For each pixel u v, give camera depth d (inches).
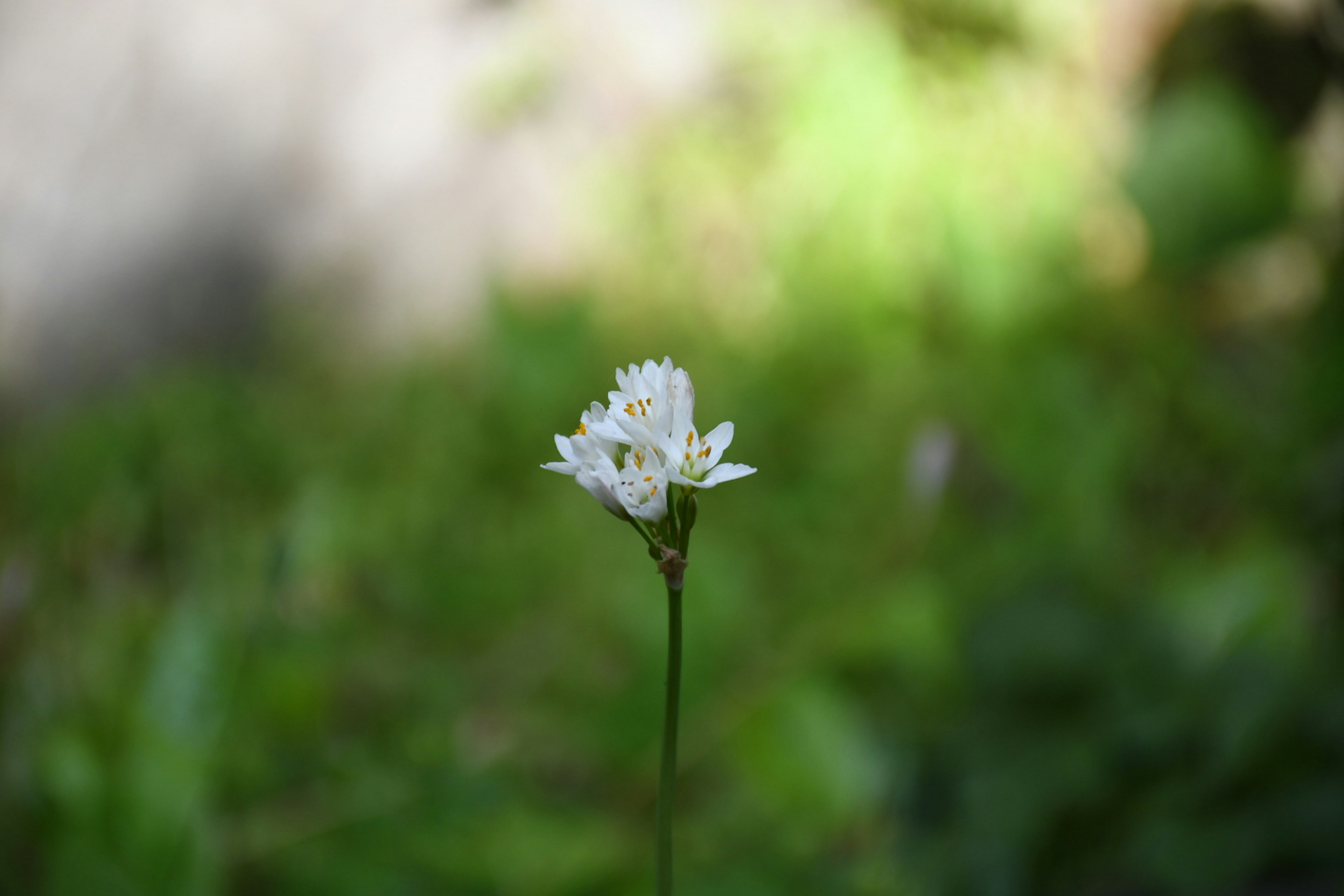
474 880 23.4
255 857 23.8
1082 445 30.6
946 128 44.1
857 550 31.3
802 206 44.2
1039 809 22.6
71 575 30.5
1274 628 23.2
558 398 39.7
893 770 24.3
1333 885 21.2
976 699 24.1
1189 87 37.9
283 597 28.9
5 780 24.4
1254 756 22.1
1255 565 23.8
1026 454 31.1
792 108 45.7
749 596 28.4
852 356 39.9
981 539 30.2
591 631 31.2
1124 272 40.9
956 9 44.8
